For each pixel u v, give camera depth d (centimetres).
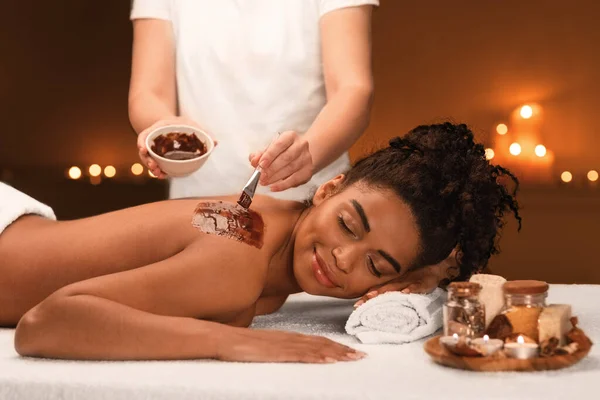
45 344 157
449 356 147
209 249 172
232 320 180
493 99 502
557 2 495
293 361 153
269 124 229
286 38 228
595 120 495
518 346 147
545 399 127
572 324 159
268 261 179
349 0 222
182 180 237
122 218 189
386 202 181
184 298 167
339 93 213
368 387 134
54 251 188
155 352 154
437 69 504
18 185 523
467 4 499
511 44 498
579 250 479
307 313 213
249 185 180
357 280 182
